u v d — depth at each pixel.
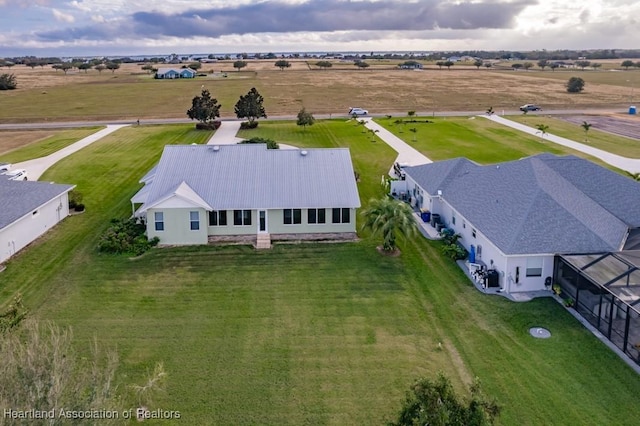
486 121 82.94
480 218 30.39
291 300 26.06
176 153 38.00
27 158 57.44
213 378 19.67
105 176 50.00
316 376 19.83
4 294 26.53
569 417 17.38
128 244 32.41
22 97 122.25
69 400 11.66
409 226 31.66
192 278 28.55
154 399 18.38
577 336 22.41
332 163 37.72
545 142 65.12
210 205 33.81
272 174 36.56
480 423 12.26
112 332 22.92
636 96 119.12
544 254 25.78
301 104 107.62
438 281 28.14
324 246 33.16
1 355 12.09
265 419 17.47
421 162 55.41
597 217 28.88
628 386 18.98
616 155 57.59
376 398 18.53
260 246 33.03
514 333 22.80
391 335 22.77
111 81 168.62
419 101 112.00
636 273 22.75
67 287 27.36
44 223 35.50
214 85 148.88
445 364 20.55
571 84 129.00
